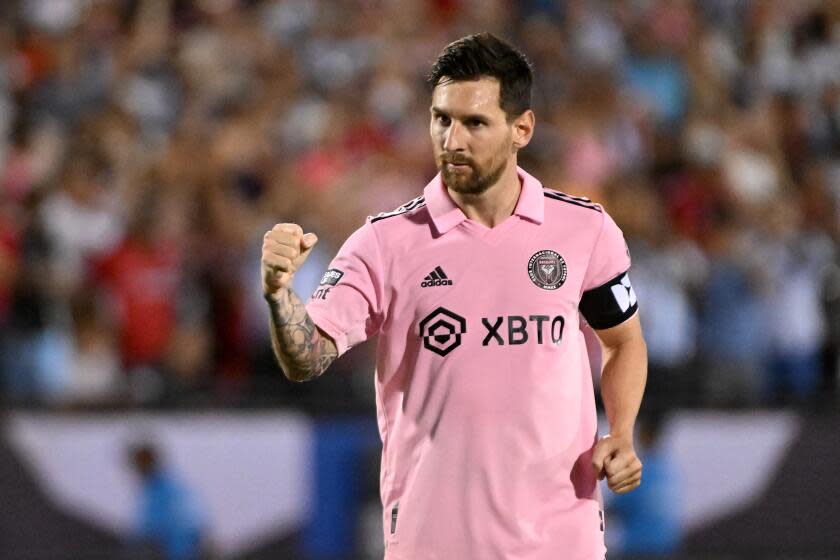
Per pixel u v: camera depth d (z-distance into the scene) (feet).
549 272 38.99
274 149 123.54
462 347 38.45
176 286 101.24
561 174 119.34
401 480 39.06
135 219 104.12
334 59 136.77
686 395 94.73
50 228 106.93
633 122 131.54
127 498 85.87
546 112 131.23
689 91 140.97
